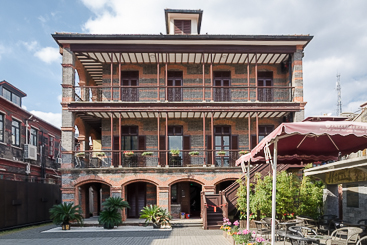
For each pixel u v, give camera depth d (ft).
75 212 55.01
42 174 81.87
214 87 61.46
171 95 67.77
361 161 31.12
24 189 59.06
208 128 67.97
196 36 59.72
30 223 60.49
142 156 65.21
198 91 68.23
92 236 45.50
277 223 37.68
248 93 62.08
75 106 59.88
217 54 64.34
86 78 72.74
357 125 23.31
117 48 61.21
